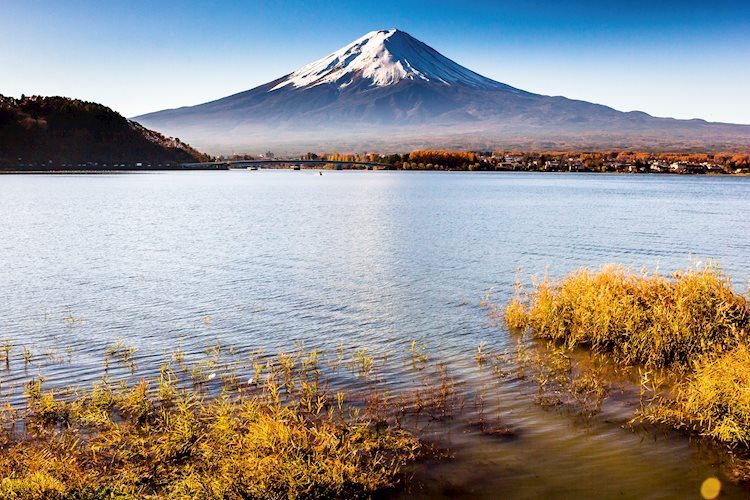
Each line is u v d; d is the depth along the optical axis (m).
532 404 13.27
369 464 10.36
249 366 16.33
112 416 12.64
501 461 10.67
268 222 60.22
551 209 77.81
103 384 14.70
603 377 14.96
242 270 32.59
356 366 16.27
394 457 10.80
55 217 65.50
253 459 9.65
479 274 31.42
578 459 10.72
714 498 9.40
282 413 11.60
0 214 69.12
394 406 13.24
